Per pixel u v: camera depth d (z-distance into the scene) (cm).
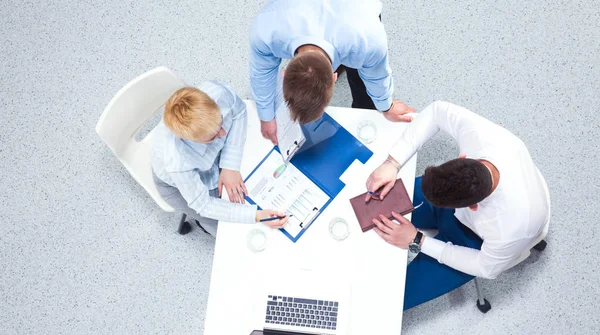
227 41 279
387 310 175
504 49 267
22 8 291
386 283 177
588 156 252
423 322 242
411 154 185
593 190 248
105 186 268
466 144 175
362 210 183
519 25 269
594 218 245
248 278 181
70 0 290
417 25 272
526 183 165
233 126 191
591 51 263
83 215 266
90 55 283
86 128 276
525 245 172
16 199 269
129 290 256
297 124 181
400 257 179
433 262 202
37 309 256
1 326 255
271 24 155
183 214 251
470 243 197
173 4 285
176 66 278
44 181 270
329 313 174
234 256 183
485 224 171
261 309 177
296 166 189
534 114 258
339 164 189
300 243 182
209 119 165
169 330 250
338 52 154
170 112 165
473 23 270
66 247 262
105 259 260
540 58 264
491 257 176
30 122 278
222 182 192
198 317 251
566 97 259
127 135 208
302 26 151
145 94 201
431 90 265
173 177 186
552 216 246
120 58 282
